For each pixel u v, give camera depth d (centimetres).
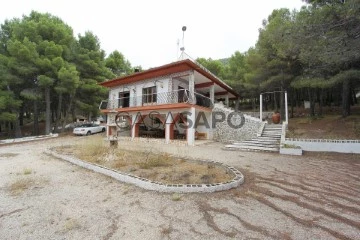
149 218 340
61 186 502
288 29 872
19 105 1720
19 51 1648
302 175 585
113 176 568
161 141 1448
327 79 1216
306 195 434
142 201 407
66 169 667
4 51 1928
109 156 765
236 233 292
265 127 1366
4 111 1678
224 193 445
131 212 362
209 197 422
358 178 555
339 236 283
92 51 2267
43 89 1950
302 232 293
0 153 1020
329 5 816
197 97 1602
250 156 880
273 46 1507
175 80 1533
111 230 305
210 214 351
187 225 316
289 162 758
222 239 278
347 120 1344
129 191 463
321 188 477
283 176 574
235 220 329
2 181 541
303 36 820
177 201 404
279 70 1658
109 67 2684
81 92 2209
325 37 801
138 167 639
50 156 905
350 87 1594
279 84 1762
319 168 666
